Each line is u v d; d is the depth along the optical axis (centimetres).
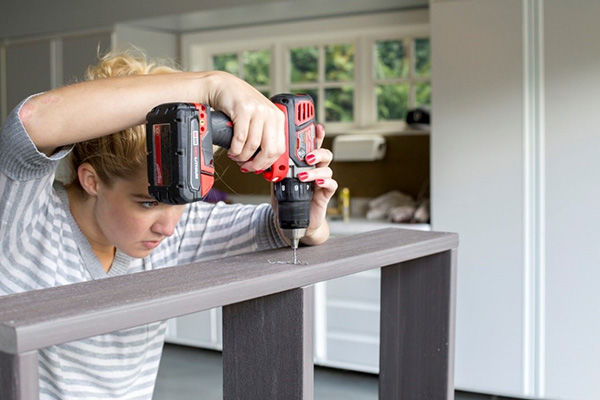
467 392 366
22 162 83
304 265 93
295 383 93
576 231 318
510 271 333
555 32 315
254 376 97
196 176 86
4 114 494
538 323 330
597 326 318
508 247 332
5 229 92
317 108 459
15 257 105
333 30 427
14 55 484
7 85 489
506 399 351
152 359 130
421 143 420
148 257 128
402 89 436
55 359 114
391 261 109
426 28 416
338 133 446
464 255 343
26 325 62
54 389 116
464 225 341
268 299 94
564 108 316
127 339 120
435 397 127
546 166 322
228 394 100
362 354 375
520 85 323
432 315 126
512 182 329
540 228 325
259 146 96
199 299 77
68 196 116
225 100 92
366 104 443
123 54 121
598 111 309
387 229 133
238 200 480
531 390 334
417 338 129
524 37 321
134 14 431
